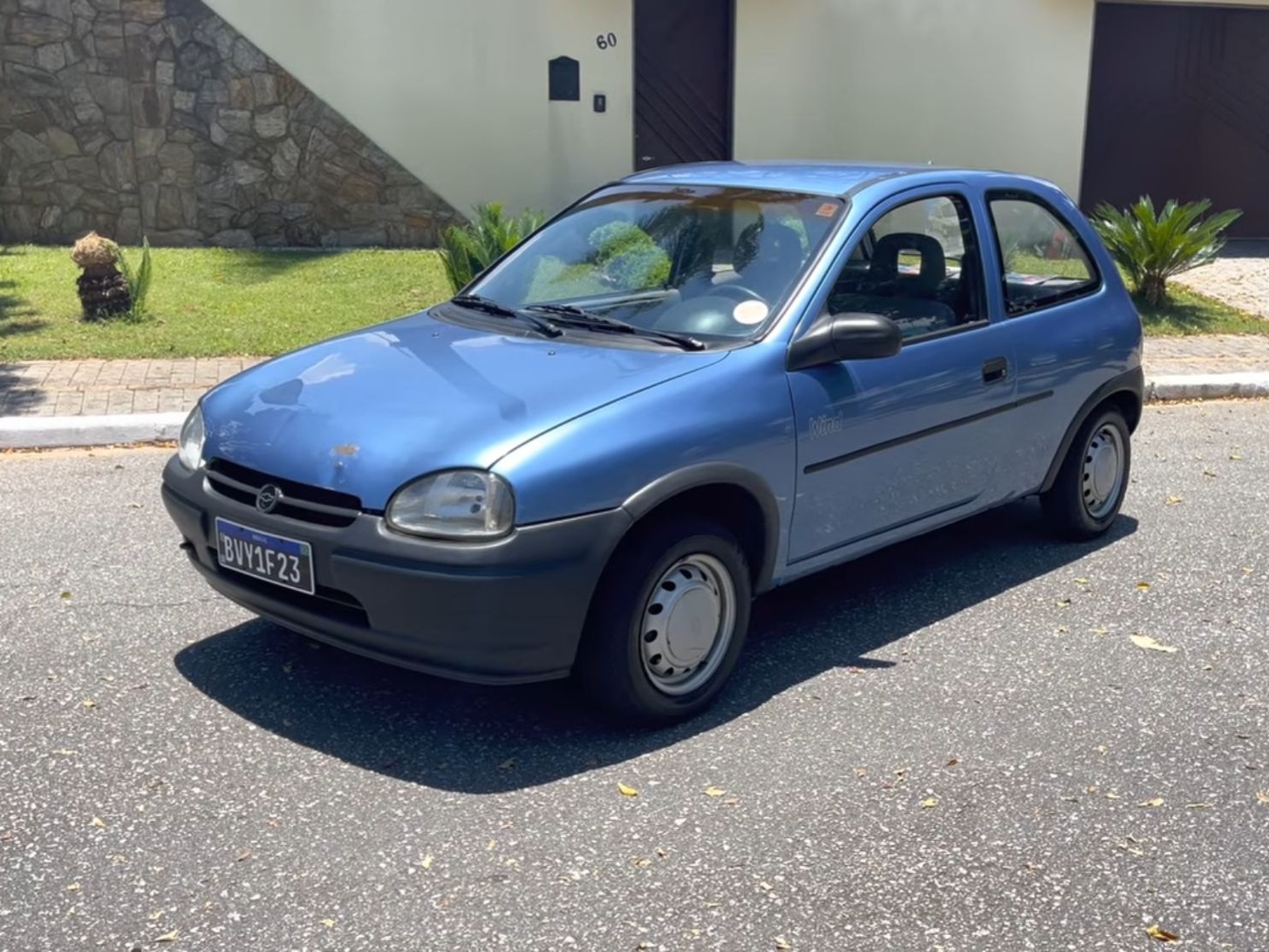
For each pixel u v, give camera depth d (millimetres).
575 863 3672
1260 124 16094
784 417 4645
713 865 3684
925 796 4090
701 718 4570
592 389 4371
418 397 4398
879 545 5266
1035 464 6000
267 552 4254
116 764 4145
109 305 10367
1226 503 7391
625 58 13992
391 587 3980
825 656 5133
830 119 14758
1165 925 3492
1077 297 6191
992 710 4711
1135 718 4688
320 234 13672
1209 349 11445
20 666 4840
